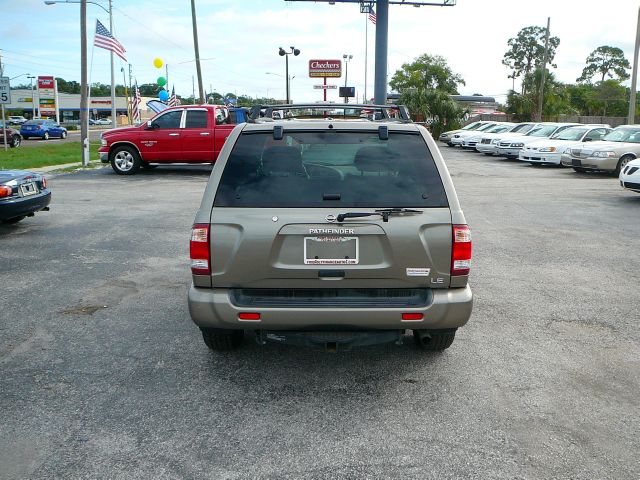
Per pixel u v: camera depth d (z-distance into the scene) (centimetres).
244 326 399
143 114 9481
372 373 452
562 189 1548
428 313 396
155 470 328
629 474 326
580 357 486
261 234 391
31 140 4581
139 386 430
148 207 1221
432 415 389
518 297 643
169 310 596
